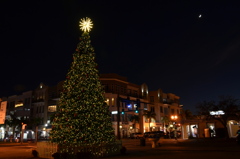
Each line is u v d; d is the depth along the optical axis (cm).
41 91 7062
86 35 1811
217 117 3616
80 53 1759
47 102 6856
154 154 1736
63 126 1608
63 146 1537
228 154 1603
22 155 1980
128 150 2150
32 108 7175
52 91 6850
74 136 1557
